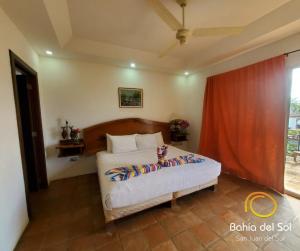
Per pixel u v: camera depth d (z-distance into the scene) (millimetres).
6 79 1534
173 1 1793
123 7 1911
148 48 3121
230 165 3092
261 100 2537
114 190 1645
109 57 2924
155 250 1466
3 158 1388
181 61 3697
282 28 1955
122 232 1681
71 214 1991
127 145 3127
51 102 2936
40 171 2672
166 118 4109
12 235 1475
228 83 3061
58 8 1739
